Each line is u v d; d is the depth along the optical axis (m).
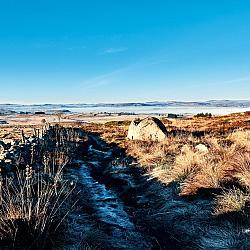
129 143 26.59
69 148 22.31
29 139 19.78
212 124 41.31
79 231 7.93
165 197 10.95
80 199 10.94
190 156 13.30
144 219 9.75
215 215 8.52
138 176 14.86
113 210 10.70
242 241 7.01
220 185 10.03
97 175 16.05
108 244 7.83
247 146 14.76
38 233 6.72
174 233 8.47
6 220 6.82
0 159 11.76
